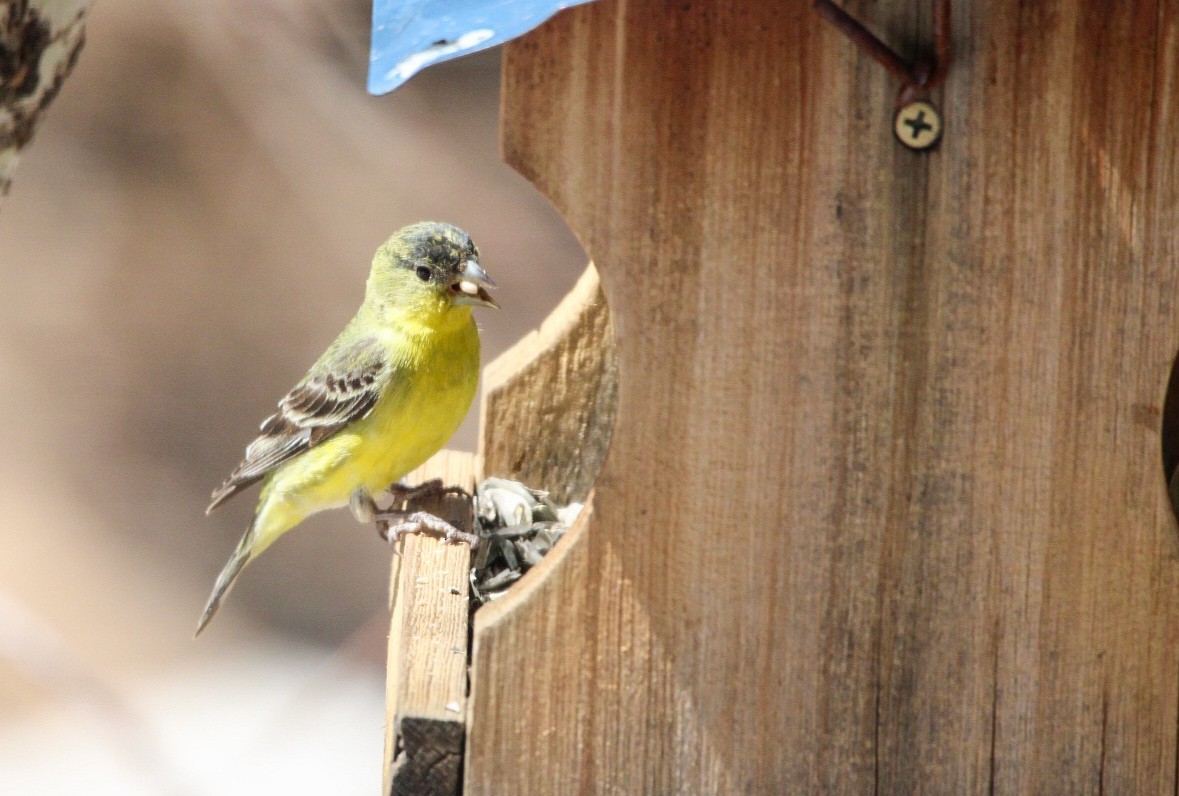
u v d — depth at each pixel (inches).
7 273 766.5
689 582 251.4
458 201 757.3
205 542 696.4
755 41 241.4
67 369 743.7
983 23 240.7
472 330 386.9
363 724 582.6
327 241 771.4
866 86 241.4
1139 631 251.1
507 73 243.3
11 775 547.5
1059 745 252.4
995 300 245.4
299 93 786.8
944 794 253.3
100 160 781.9
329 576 681.6
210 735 588.7
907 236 244.5
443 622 283.1
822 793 253.4
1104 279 244.7
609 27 242.1
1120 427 247.8
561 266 732.0
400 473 388.2
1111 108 241.1
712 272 246.1
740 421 248.5
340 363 385.4
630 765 254.1
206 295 764.6
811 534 250.2
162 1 781.3
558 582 252.1
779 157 243.4
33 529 681.6
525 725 253.3
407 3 233.8
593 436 353.1
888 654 251.9
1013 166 242.5
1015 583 250.4
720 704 253.1
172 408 738.2
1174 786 252.4
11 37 262.5
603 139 243.8
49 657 584.1
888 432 248.4
